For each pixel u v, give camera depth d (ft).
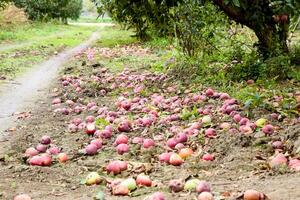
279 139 21.58
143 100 32.71
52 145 23.50
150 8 44.29
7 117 31.12
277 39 39.11
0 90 40.93
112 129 25.30
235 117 25.29
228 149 21.09
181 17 44.29
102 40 100.78
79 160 20.97
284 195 14.38
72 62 61.31
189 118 26.89
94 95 37.86
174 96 33.68
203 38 45.39
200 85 36.70
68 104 34.35
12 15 141.28
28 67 56.59
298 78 35.73
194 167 19.13
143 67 51.52
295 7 34.73
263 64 37.04
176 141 22.09
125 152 21.63
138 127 25.76
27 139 24.90
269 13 38.17
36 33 119.14
